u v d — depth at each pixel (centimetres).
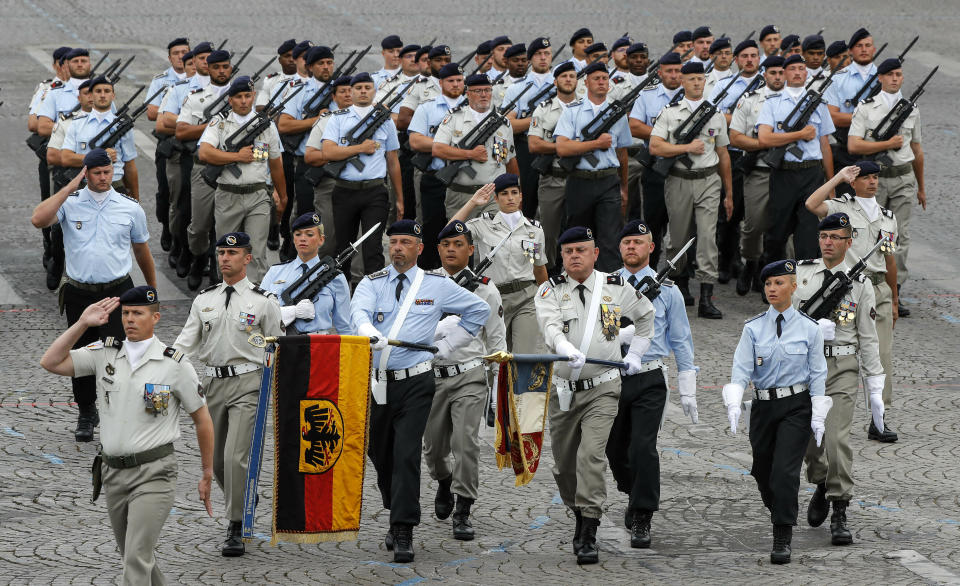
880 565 2466
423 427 2572
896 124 4372
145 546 2220
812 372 2589
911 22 9156
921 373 3928
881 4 9712
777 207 4453
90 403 3297
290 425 2450
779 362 2583
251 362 2641
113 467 2242
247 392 2630
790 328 2589
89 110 4288
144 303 2248
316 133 4222
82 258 3234
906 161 4422
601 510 2533
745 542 2659
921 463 3159
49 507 2827
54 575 2434
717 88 5100
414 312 2600
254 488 2403
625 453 2773
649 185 4553
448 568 2495
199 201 4425
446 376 2728
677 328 2734
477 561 2539
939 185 6009
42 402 3575
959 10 9556
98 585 2384
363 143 4141
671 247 4509
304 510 2459
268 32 8500
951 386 3806
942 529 2700
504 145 4244
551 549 2620
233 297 2647
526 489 3025
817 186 4416
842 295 2798
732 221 4831
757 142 4450
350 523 2486
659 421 2677
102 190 3250
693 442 3344
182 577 2444
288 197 4938
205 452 2314
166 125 4784
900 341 4262
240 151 4075
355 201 4175
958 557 2511
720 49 5191
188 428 3419
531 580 2412
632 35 8494
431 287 2622
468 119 4222
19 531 2678
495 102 5025
